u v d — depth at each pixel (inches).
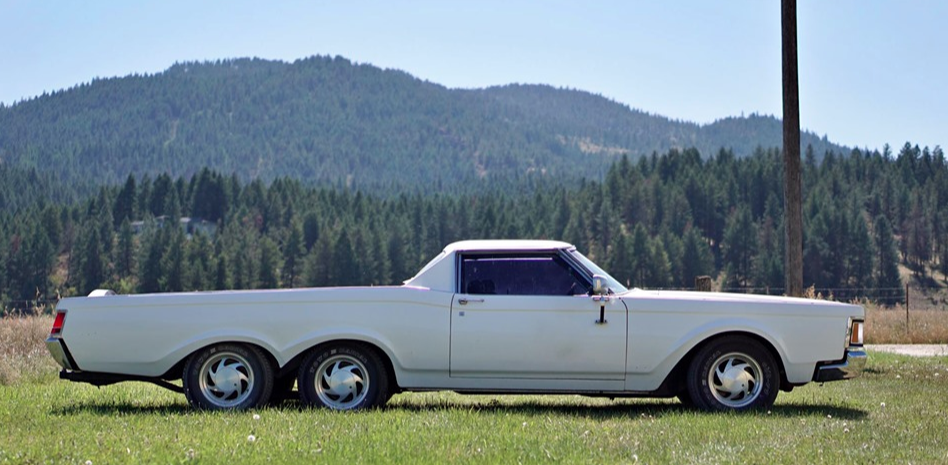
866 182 7440.9
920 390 429.4
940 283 5940.0
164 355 359.3
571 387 359.9
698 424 322.0
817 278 5487.2
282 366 358.9
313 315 358.0
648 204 7386.8
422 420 326.3
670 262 5915.4
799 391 424.5
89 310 361.7
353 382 360.2
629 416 350.9
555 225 7372.1
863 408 368.8
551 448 280.4
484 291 361.7
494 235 7185.0
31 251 6043.3
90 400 391.5
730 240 6190.9
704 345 363.9
